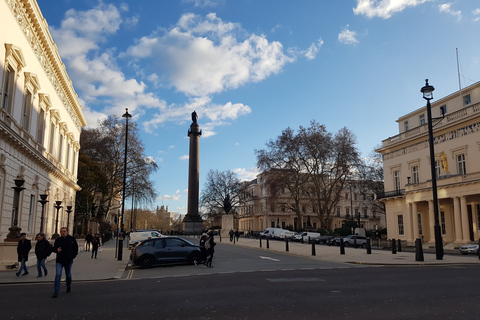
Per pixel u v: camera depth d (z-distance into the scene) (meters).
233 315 8.23
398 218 51.81
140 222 153.12
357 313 8.23
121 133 66.00
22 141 23.95
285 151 72.19
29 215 28.20
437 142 45.47
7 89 23.09
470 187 38.00
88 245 35.16
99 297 10.88
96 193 65.44
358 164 68.69
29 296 11.20
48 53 30.56
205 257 20.81
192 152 80.94
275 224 115.50
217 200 104.88
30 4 24.38
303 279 13.91
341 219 112.69
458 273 14.94
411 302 9.27
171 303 9.71
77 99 44.41
